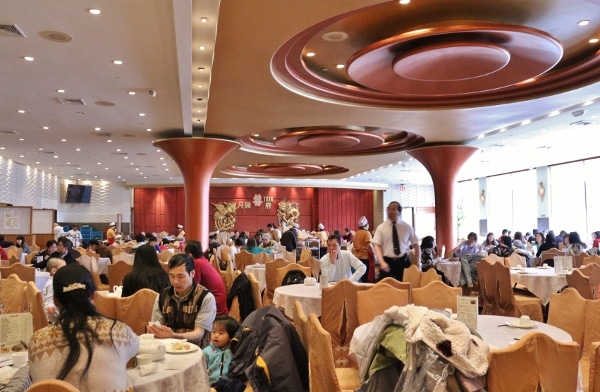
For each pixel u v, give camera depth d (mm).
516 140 13953
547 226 20250
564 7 6656
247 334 3707
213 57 6922
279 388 3318
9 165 18000
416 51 6949
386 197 30078
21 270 7770
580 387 2943
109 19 5734
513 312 7203
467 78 7812
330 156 16219
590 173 18281
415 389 2488
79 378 2205
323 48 7930
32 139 13641
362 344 2887
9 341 3139
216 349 3918
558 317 4211
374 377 2781
